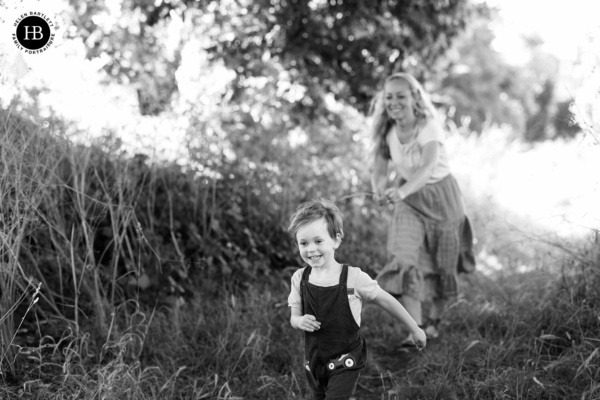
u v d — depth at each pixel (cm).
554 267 553
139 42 622
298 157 660
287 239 625
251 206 622
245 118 628
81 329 448
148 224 550
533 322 465
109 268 506
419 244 494
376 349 489
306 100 729
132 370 380
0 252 399
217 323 465
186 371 416
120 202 461
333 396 312
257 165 618
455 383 400
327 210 323
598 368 383
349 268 324
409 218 496
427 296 507
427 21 736
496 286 595
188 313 486
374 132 522
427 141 488
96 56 573
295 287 333
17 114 438
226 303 484
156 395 373
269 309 502
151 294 517
